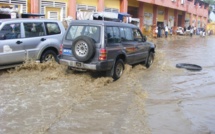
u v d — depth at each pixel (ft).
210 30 207.31
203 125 18.63
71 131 16.83
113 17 65.21
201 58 55.21
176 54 59.82
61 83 27.53
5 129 16.76
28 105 21.16
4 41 29.25
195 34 170.81
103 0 77.05
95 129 17.24
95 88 26.45
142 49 36.06
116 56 29.22
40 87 26.08
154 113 20.58
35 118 18.63
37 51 32.45
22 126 17.26
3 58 29.19
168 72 36.88
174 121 19.11
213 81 32.91
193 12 172.45
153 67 39.81
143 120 18.99
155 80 31.65
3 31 29.43
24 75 30.01
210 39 139.64
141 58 36.24
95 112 20.24
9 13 46.09
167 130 17.52
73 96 23.82
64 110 20.34
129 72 31.68
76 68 28.96
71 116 19.27
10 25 30.12
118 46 29.78
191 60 51.21
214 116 20.51
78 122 18.26
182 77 34.24
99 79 28.25
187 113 20.92
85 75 29.78
